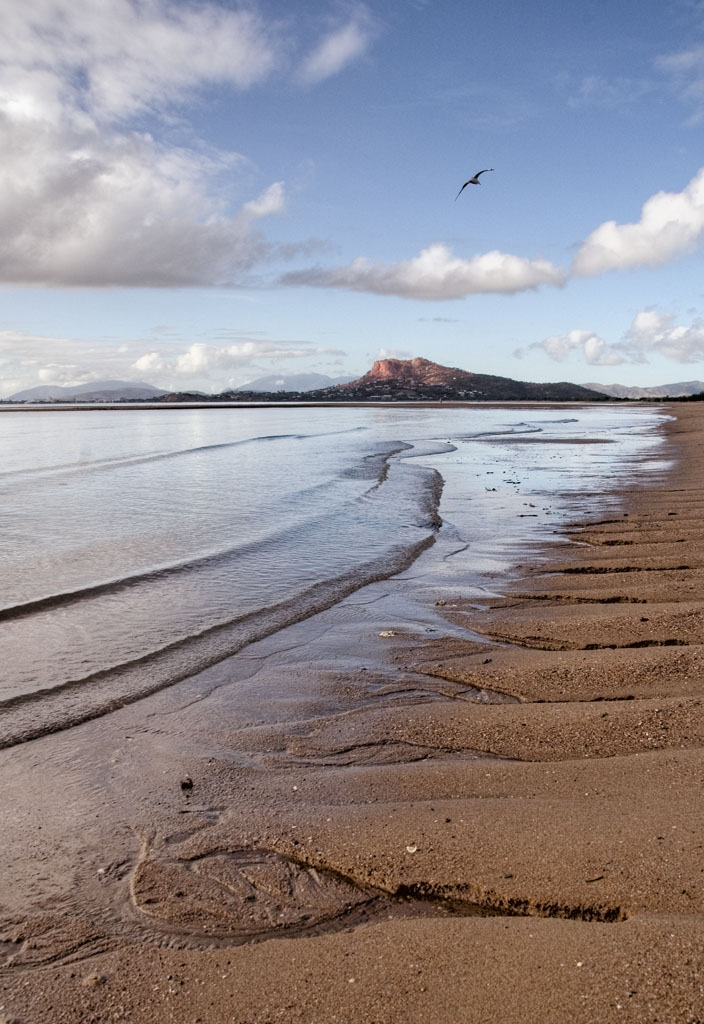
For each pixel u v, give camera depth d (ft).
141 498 64.08
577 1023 9.01
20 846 14.24
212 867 13.47
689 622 26.21
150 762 17.85
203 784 16.71
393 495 64.59
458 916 11.78
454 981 9.98
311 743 18.81
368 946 10.98
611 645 25.03
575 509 54.65
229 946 11.30
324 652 25.85
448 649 25.82
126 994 10.31
